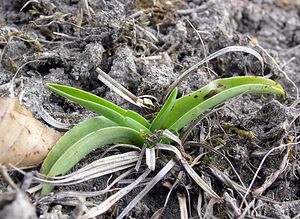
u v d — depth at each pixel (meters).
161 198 0.23
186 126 0.24
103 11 0.29
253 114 0.26
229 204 0.22
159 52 0.29
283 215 0.22
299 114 0.26
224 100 0.23
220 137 0.25
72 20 0.29
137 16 0.30
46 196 0.21
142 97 0.26
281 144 0.24
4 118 0.20
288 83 0.30
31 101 0.24
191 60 0.29
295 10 0.38
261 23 0.35
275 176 0.23
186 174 0.23
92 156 0.23
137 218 0.22
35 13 0.30
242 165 0.24
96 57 0.27
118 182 0.23
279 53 0.33
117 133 0.22
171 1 0.33
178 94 0.26
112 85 0.25
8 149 0.20
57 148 0.22
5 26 0.29
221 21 0.32
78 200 0.21
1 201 0.17
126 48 0.28
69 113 0.25
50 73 0.27
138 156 0.23
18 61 0.27
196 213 0.23
